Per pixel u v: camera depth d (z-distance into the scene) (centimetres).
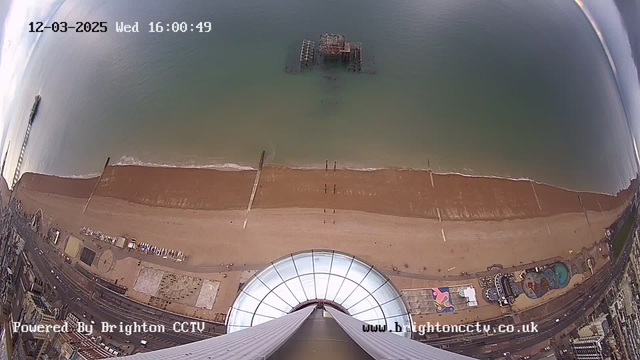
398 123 5238
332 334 2045
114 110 5078
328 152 5016
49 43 4988
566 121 5109
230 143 5044
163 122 5112
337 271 3506
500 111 5297
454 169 4928
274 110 5297
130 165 4806
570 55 5428
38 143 4500
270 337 1884
